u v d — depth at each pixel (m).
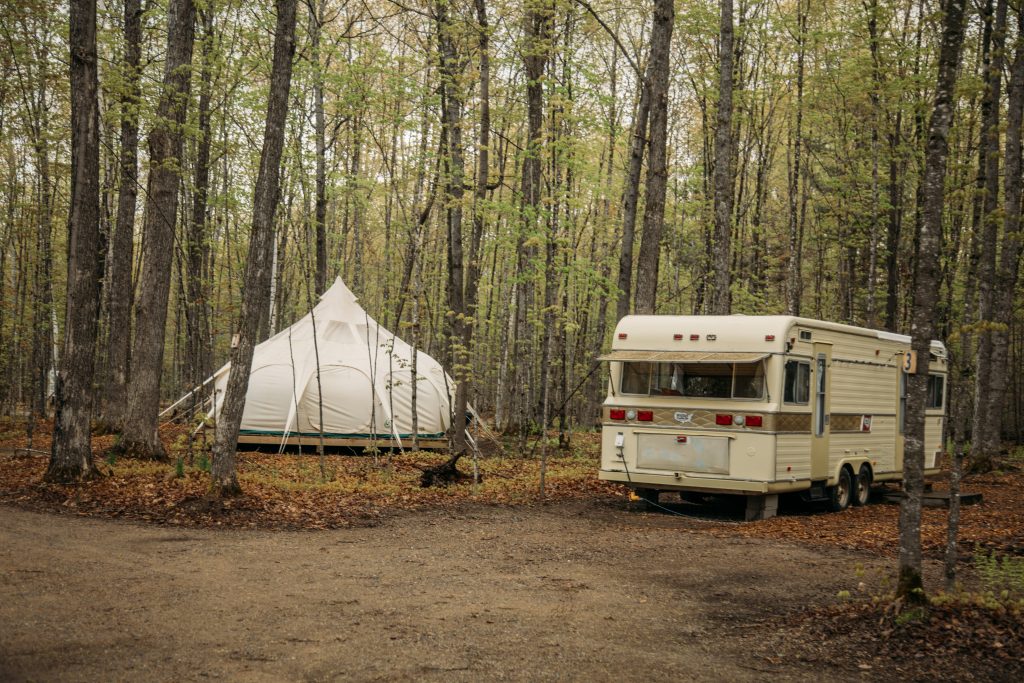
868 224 27.25
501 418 30.38
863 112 26.70
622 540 10.97
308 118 22.86
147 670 5.52
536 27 19.00
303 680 5.46
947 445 27.20
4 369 28.06
